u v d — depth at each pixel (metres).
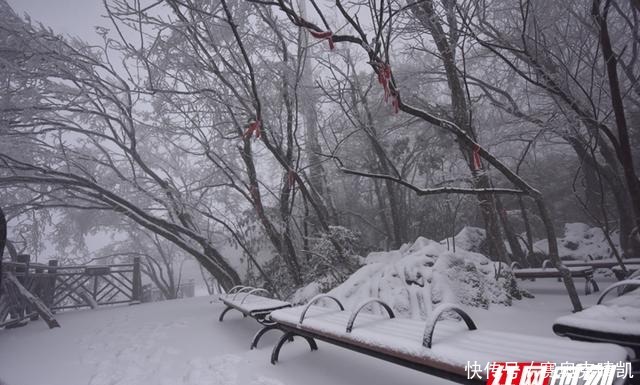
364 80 9.30
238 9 6.48
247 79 7.25
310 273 6.93
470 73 8.59
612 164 7.39
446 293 4.32
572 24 5.89
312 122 8.57
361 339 2.31
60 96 7.26
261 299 5.03
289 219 7.31
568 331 2.24
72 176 6.97
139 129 8.40
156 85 6.91
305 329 2.95
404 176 8.89
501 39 5.33
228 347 3.90
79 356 3.88
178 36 6.56
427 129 8.84
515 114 6.57
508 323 3.83
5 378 3.22
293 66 7.31
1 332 5.55
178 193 7.94
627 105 8.22
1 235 3.39
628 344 1.92
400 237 8.43
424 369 1.91
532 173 11.03
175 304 8.08
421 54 8.42
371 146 9.27
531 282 7.04
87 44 7.26
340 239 6.91
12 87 6.85
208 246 7.83
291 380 2.77
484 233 7.61
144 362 3.52
